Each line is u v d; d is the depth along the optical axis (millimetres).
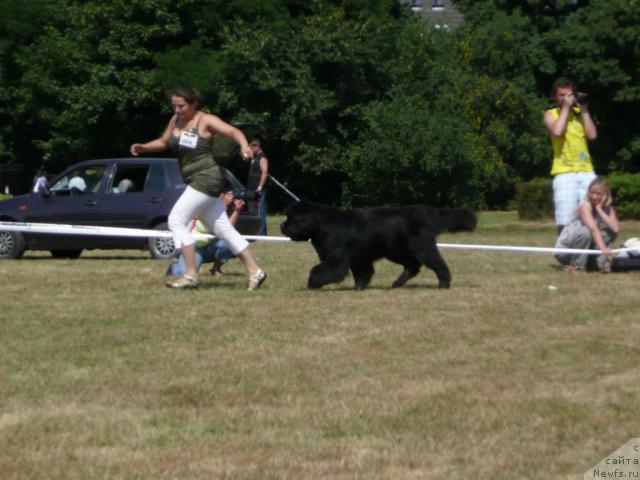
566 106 15258
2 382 7906
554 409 7145
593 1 53688
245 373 8203
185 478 5758
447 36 52719
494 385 7816
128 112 45875
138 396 7531
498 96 48531
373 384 7852
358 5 49656
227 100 44438
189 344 9352
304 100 44594
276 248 21594
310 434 6609
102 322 10453
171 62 43500
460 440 6480
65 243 19797
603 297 12164
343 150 47344
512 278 14289
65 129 47531
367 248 12461
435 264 12719
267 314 10859
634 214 32531
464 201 46156
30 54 46156
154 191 19359
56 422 6852
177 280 13062
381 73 48531
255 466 5961
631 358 8742
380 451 6262
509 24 52312
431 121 44469
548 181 35688
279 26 45375
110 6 45000
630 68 53594
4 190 52312
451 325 10219
